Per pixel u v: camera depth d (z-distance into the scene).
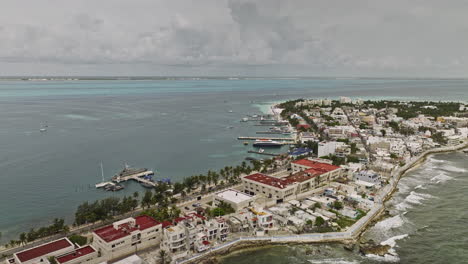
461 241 174.62
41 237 171.25
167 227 165.62
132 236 155.12
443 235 181.12
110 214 198.62
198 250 158.38
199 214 194.62
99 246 153.62
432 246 170.00
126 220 167.75
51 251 140.88
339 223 189.12
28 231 193.38
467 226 191.00
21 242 166.50
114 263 140.12
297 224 183.88
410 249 167.00
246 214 190.38
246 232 179.12
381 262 156.12
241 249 166.75
